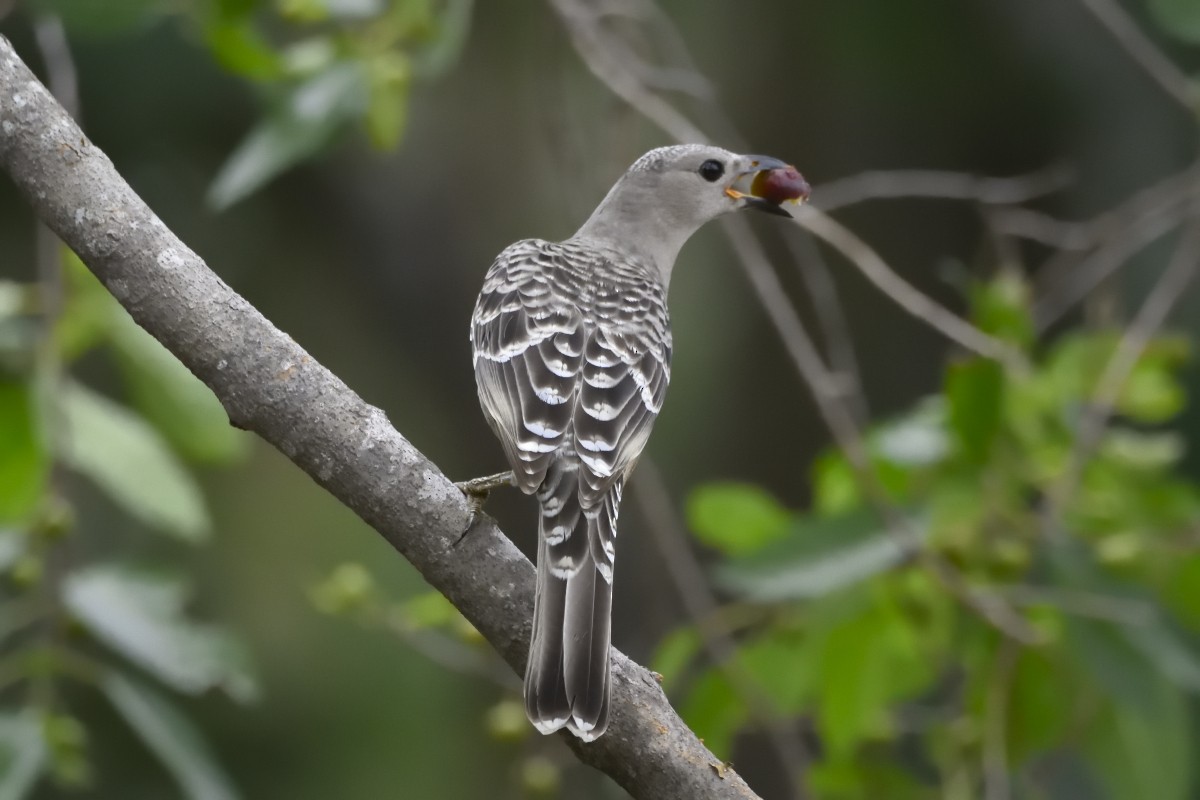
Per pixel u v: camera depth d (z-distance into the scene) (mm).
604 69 11406
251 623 15047
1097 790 11836
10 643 11414
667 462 16234
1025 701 10195
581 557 7473
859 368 16312
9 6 10414
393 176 15453
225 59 10188
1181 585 9984
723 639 10578
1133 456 10570
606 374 8445
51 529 9438
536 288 8930
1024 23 14992
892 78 15477
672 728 7105
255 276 15234
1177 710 9906
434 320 15766
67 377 9906
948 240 16234
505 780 14875
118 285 7082
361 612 10477
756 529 10984
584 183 12086
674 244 10516
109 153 13758
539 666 6945
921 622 10133
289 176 15164
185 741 9500
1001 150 15453
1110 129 14906
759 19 15836
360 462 7078
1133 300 13945
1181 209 11938
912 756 12961
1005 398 9922
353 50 10352
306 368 7082
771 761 14836
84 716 13688
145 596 9641
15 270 13961
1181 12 10633
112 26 10266
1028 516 10070
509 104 15453
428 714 15047
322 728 14844
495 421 8289
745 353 16375
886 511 9633
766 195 10461
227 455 10453
